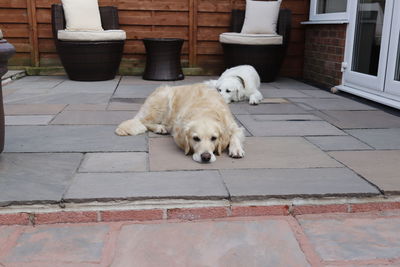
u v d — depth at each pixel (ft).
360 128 12.10
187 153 9.26
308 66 22.85
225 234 6.47
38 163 8.62
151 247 6.08
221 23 23.03
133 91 17.80
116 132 10.95
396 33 14.62
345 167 8.70
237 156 9.18
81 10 20.13
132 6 22.34
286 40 20.85
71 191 7.17
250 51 19.99
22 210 6.77
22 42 22.25
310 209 7.22
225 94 15.81
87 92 17.35
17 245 6.09
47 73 22.53
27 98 15.83
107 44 19.51
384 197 7.39
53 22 19.94
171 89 11.41
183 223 6.83
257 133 11.41
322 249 6.08
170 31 23.03
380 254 5.97
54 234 6.43
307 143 10.48
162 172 8.21
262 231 6.57
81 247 6.06
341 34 18.56
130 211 6.89
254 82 17.29
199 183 7.64
